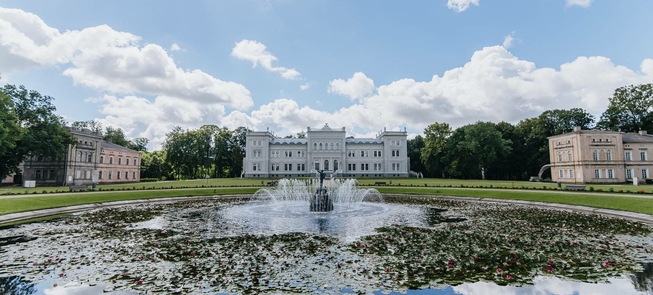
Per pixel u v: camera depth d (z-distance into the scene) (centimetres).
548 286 976
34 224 2069
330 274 1075
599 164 6294
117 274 1084
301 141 9756
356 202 3384
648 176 6406
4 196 3020
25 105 5591
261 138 9438
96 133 7125
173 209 2839
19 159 5609
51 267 1162
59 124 5869
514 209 2780
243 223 2056
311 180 7088
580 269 1125
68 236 1689
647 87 6962
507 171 9112
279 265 1170
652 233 1730
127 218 2309
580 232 1753
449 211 2639
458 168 8338
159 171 10550
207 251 1366
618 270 1114
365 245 1459
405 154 9462
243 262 1207
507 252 1338
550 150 7125
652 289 950
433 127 8938
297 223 2050
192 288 959
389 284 987
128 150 8350
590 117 8019
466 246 1439
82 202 3102
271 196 4131
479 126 8131
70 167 6494
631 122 7281
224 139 10438
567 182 6606
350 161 9519
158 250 1388
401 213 2514
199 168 10981
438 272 1093
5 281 1023
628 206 2567
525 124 8681
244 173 9550
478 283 998
